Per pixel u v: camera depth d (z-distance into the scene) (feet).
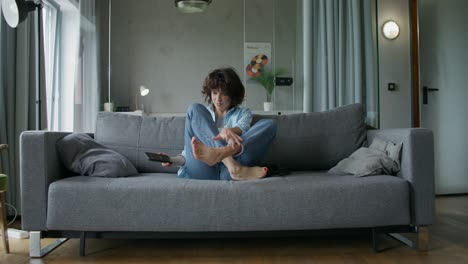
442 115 11.85
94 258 5.46
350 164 6.13
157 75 13.21
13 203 8.80
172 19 13.17
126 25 13.14
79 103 11.48
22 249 6.02
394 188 5.40
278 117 7.55
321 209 5.30
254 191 5.28
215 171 5.86
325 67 10.11
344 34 10.07
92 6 12.24
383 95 11.92
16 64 8.94
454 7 12.03
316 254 5.57
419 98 11.74
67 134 6.25
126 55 13.14
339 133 7.38
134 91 13.16
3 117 8.68
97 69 12.55
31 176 5.35
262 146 5.92
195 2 13.07
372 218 5.36
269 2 12.84
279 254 5.59
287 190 5.30
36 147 5.37
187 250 5.84
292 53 12.23
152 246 6.07
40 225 5.34
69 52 12.17
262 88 12.47
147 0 13.17
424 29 11.89
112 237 5.42
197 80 13.23
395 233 6.02
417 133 5.57
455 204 10.02
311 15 10.25
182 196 5.25
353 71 9.98
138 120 7.45
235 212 5.26
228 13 13.10
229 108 6.61
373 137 7.11
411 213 5.54
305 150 7.29
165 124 7.39
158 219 5.25
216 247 5.99
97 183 5.35
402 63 12.01
